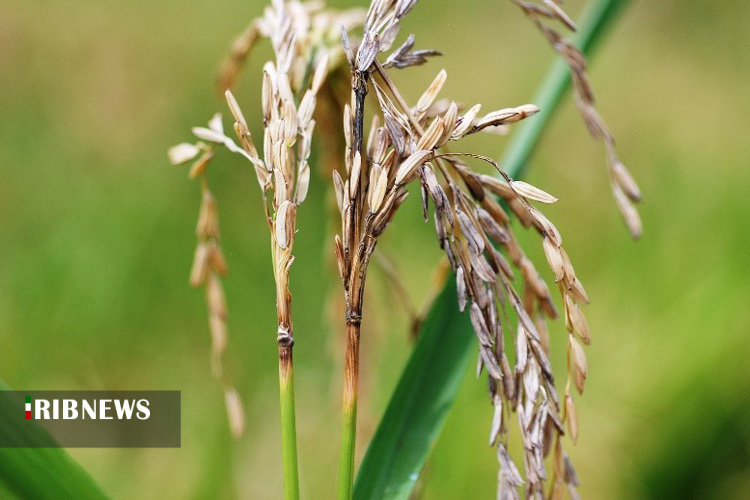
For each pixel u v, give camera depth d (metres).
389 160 0.43
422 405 0.47
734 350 0.86
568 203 1.28
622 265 1.10
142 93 1.44
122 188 1.18
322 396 0.89
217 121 0.45
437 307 0.48
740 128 1.60
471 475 0.73
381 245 0.55
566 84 0.51
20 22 1.55
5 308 0.99
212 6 1.76
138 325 1.02
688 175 1.30
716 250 1.06
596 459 0.84
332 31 0.47
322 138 0.50
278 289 0.43
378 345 0.55
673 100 1.75
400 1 0.43
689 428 0.85
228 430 0.83
